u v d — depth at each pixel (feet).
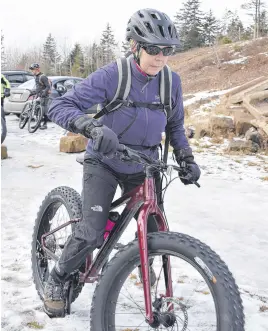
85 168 9.05
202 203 20.59
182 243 7.64
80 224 9.00
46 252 11.07
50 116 8.63
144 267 7.82
